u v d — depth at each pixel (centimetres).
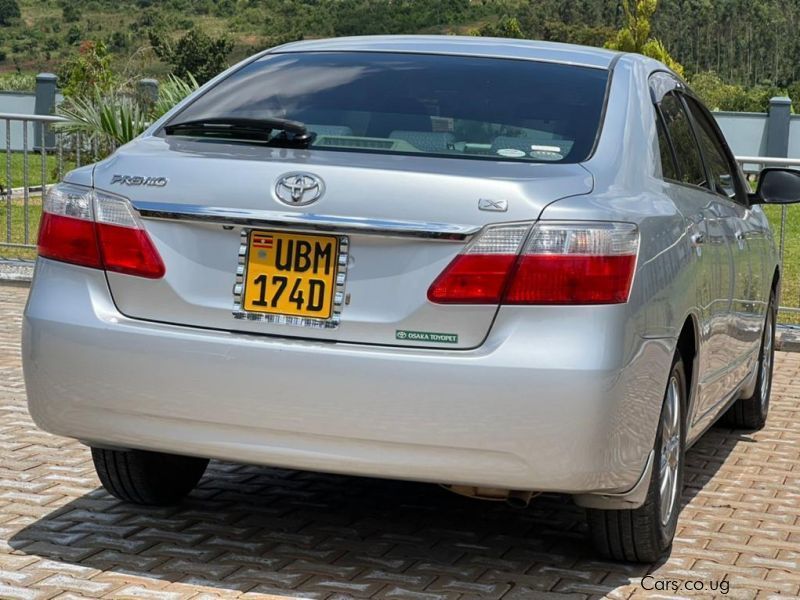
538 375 383
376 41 520
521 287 388
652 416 424
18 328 938
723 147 640
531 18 14325
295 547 469
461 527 506
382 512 522
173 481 509
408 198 392
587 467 390
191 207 407
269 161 410
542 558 469
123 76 2159
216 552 458
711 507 561
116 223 418
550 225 390
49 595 404
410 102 460
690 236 476
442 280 390
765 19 15175
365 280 396
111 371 414
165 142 446
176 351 406
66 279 426
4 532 470
